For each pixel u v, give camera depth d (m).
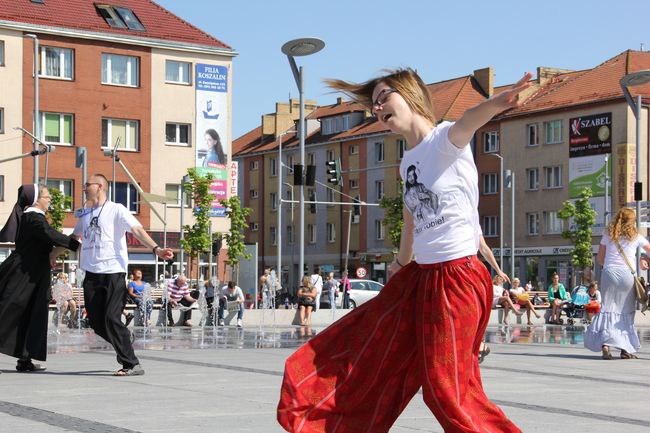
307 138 98.44
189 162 66.69
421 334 5.16
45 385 10.88
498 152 80.69
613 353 18.16
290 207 99.12
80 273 37.56
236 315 34.81
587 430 7.96
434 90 89.75
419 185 5.33
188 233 61.66
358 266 90.81
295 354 5.17
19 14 61.50
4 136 61.06
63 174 62.84
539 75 83.38
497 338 25.81
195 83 66.81
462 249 5.24
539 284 77.38
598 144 72.81
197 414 8.47
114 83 64.56
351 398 5.13
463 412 5.06
